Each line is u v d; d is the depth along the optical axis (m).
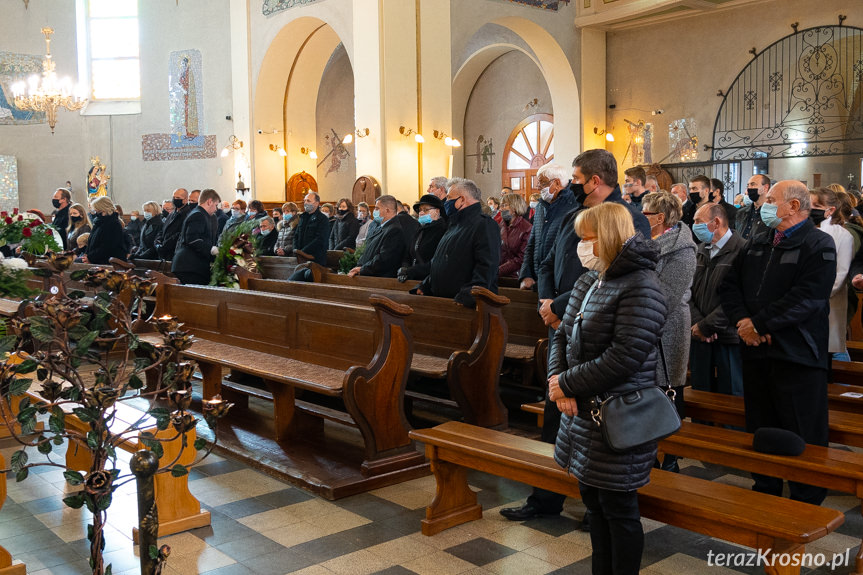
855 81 13.84
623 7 15.35
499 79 19.45
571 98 16.36
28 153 18.16
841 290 4.75
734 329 4.62
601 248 2.66
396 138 13.27
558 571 3.27
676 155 15.94
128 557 3.50
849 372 4.91
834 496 4.19
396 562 3.38
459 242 5.18
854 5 13.75
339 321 4.91
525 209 7.25
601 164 3.52
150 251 10.85
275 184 17.09
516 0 15.05
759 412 3.91
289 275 9.20
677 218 4.04
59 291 2.56
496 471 3.45
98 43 18.53
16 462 2.36
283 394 5.00
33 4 18.02
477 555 3.44
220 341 6.07
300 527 3.78
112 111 18.30
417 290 5.59
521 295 5.66
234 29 16.88
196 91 17.56
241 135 16.94
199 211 8.61
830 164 14.25
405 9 13.33
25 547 3.61
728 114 15.38
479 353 4.89
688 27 15.73
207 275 8.65
